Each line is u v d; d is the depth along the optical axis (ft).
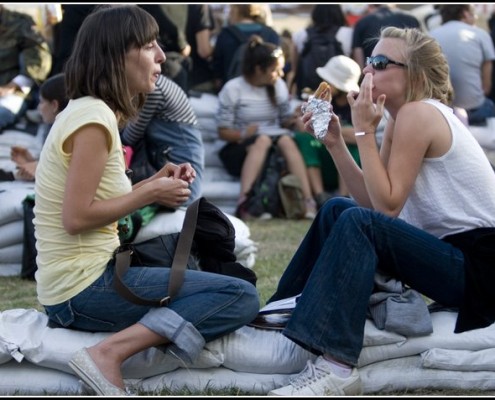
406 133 24.86
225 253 27.22
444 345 24.93
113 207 23.40
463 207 25.16
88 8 50.55
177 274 24.17
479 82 59.72
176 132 38.81
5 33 52.21
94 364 23.31
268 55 56.95
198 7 61.00
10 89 51.34
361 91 25.04
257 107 57.88
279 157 57.31
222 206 58.18
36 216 24.44
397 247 24.30
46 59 52.34
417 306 24.79
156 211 36.60
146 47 24.30
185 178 25.95
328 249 23.88
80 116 23.35
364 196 27.58
